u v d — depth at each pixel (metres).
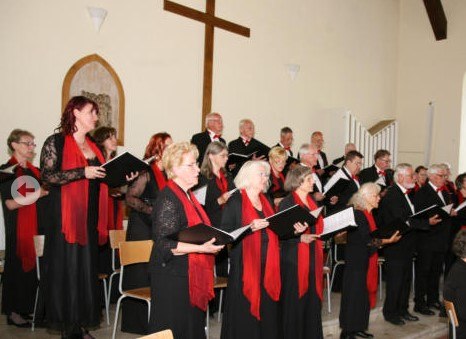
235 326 3.22
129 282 3.88
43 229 4.20
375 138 9.93
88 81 5.86
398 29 11.10
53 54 5.53
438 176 5.56
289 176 3.85
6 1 5.14
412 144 10.82
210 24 7.25
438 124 10.45
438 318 5.21
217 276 4.44
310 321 3.62
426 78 10.66
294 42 8.69
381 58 10.65
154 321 2.54
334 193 5.11
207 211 4.11
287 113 8.59
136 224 3.93
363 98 10.23
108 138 4.25
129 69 6.30
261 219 3.08
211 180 4.13
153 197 3.82
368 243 4.16
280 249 3.69
